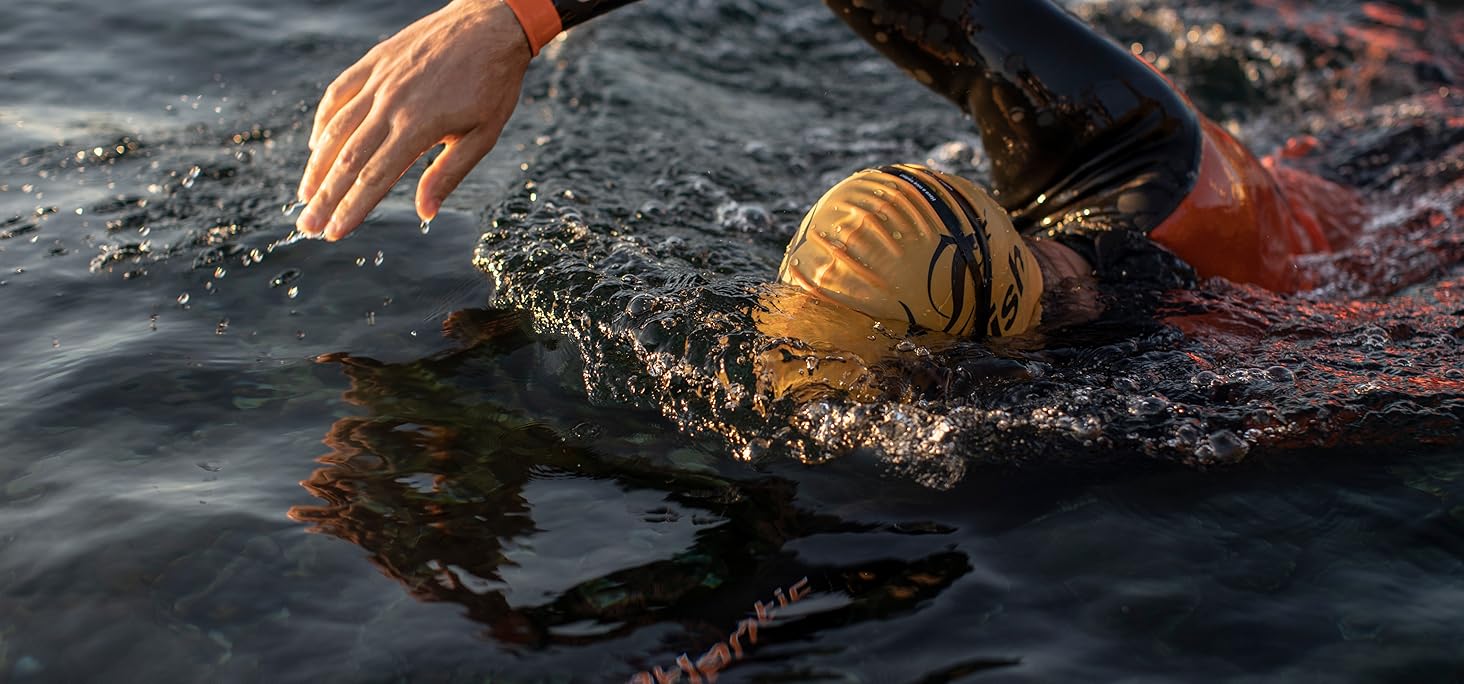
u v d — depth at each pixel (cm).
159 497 144
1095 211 204
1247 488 152
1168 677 120
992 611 129
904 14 208
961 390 161
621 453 157
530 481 150
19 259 204
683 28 354
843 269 165
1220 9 378
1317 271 222
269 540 137
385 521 141
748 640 124
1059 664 121
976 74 208
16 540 135
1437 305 205
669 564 135
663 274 193
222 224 219
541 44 175
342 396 168
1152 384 170
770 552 138
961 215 167
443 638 123
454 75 166
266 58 303
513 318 189
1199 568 137
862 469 154
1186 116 204
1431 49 356
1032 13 204
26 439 155
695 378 167
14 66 288
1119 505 148
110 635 122
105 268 203
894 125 308
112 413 161
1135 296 191
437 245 214
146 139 256
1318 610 131
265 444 156
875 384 160
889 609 129
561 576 133
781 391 161
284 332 185
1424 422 165
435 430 160
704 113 300
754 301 176
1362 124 315
